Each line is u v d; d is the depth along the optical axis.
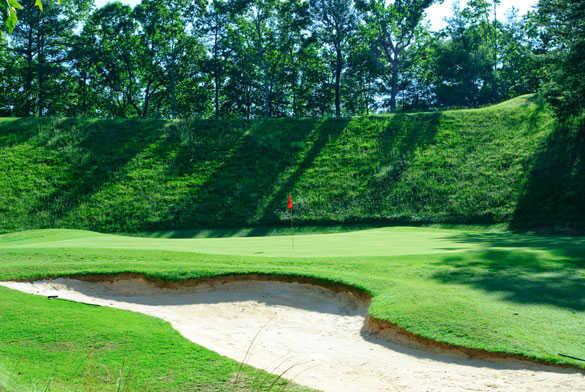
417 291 9.52
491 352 7.01
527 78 52.97
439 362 7.19
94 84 60.91
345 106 66.06
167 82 60.03
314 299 10.70
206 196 32.41
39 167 34.00
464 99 60.00
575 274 10.53
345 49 55.91
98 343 7.31
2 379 5.11
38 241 22.12
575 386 6.14
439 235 21.78
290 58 59.94
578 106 29.80
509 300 8.85
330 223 30.12
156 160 35.66
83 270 11.94
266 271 11.44
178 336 7.70
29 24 55.66
